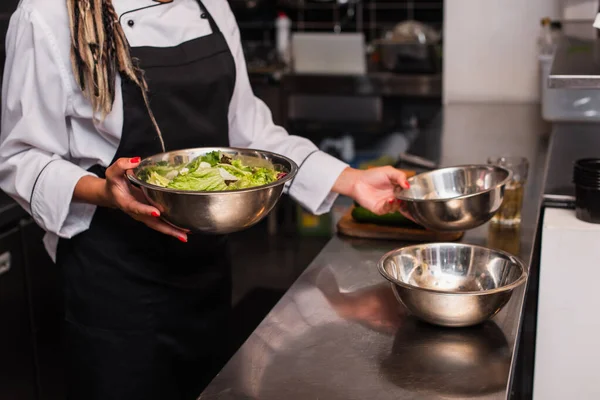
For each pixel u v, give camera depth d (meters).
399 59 4.16
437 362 1.24
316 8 4.90
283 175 1.46
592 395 2.09
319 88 4.27
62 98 1.60
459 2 3.65
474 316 1.30
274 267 3.95
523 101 3.72
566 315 2.06
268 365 1.25
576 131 2.93
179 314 1.83
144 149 1.70
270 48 4.96
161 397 1.85
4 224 2.34
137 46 1.67
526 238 1.82
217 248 1.88
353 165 4.39
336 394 1.15
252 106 1.94
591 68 1.92
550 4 3.54
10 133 1.63
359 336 1.34
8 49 1.61
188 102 1.73
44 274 2.62
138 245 1.74
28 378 2.54
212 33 1.79
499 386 1.16
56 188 1.58
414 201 1.60
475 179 1.79
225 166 1.48
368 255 1.75
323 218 4.34
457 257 1.49
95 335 1.77
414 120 4.31
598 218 2.01
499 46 3.66
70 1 1.55
